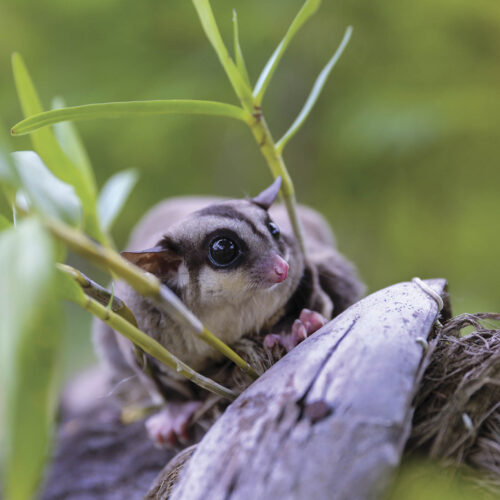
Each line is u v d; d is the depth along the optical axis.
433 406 0.48
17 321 0.38
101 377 0.65
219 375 0.54
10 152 0.46
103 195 0.54
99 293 0.49
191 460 0.48
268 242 0.54
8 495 0.40
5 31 0.76
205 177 0.82
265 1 0.71
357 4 0.71
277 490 0.47
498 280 0.73
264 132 0.53
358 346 0.48
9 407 0.37
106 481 0.58
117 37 0.76
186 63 0.74
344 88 0.74
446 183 0.73
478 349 0.49
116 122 0.75
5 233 0.44
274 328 0.55
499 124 0.68
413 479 0.48
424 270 0.77
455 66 0.70
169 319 0.53
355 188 0.76
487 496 0.48
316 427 0.47
